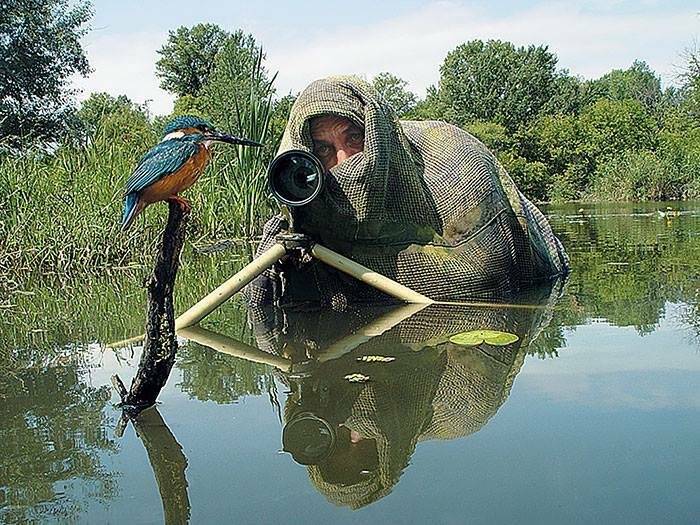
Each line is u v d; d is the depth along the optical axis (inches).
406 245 201.5
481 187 209.0
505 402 113.3
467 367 134.1
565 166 1726.1
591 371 128.3
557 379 124.3
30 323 204.2
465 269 203.0
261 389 126.0
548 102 2171.5
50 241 332.2
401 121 226.1
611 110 1734.7
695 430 98.6
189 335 173.2
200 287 264.2
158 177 109.8
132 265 343.0
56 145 415.5
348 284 200.7
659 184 1326.3
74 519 79.1
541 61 2187.5
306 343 159.9
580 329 163.6
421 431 103.1
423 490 83.9
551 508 78.0
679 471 86.1
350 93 191.9
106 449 100.0
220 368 141.4
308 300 205.0
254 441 101.3
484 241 206.5
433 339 157.8
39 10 1044.5
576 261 297.3
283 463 93.5
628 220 586.9
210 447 99.6
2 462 95.7
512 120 2135.8
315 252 194.5
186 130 113.3
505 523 74.9
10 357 159.8
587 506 78.1
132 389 118.0
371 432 103.6
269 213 450.9
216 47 2028.8
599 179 1528.1
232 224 447.2
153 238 369.1
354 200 190.2
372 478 88.3
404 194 198.8
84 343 173.8
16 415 115.7
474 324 171.9
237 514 79.6
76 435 105.5
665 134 1657.2
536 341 152.9
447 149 213.2
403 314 186.9
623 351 141.8
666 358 135.5
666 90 3021.7
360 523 76.8
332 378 130.6
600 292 215.0
